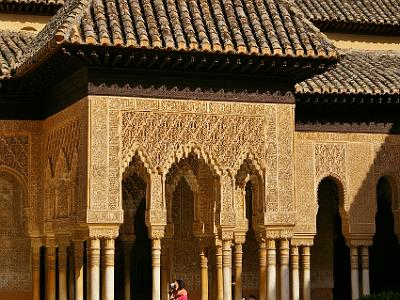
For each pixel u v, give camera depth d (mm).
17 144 19375
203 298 19469
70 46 15477
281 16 17719
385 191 24391
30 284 20875
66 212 17594
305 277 19953
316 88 19594
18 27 21422
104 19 16234
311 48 16781
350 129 20656
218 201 16938
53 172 18438
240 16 17375
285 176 17266
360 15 23750
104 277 16094
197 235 18797
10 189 20906
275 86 17375
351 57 22641
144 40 15789
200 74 16844
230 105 17062
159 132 16594
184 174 19297
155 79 16594
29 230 19297
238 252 18812
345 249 23562
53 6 21359
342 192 20516
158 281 16438
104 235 16094
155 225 16422
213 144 16906
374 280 24375
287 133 17359
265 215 17078
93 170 16109
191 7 17344
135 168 18516
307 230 20031
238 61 16500
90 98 16203
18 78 18484
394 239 24500
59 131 18062
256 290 22281
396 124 21000
